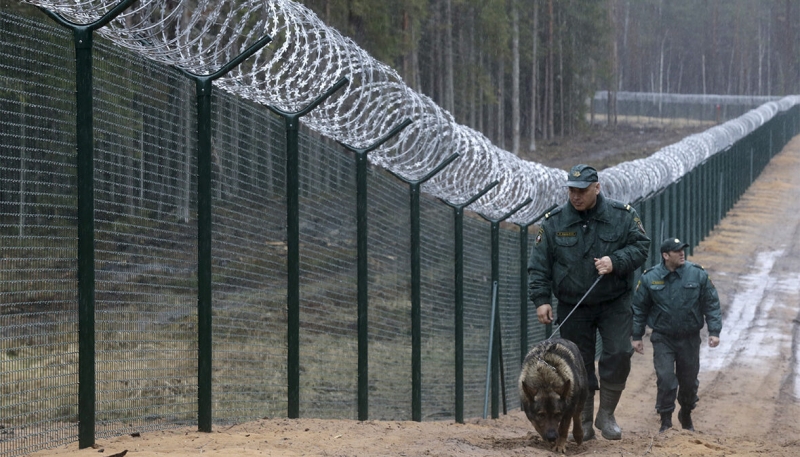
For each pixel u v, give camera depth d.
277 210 12.02
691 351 15.61
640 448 11.41
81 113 8.72
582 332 12.18
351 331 13.61
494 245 18.64
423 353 15.88
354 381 13.63
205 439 9.69
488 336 18.64
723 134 57.34
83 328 8.77
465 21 82.75
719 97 157.88
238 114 11.20
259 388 11.57
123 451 8.33
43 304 8.55
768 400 22.08
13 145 8.09
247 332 11.34
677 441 12.15
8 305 8.20
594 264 11.79
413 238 15.27
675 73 183.75
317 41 11.70
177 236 10.33
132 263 9.63
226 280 10.93
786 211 62.31
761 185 75.44
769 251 48.19
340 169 13.41
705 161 50.88
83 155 8.73
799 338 30.41
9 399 8.23
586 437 12.27
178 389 10.39
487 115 103.19
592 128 131.88
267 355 11.71
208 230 10.43
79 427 8.77
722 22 180.88
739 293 38.22
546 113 111.81
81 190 8.73
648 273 15.84
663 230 34.53
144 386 9.91
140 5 9.52
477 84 82.75
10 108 8.05
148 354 9.91
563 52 112.12
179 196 10.38
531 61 101.69
